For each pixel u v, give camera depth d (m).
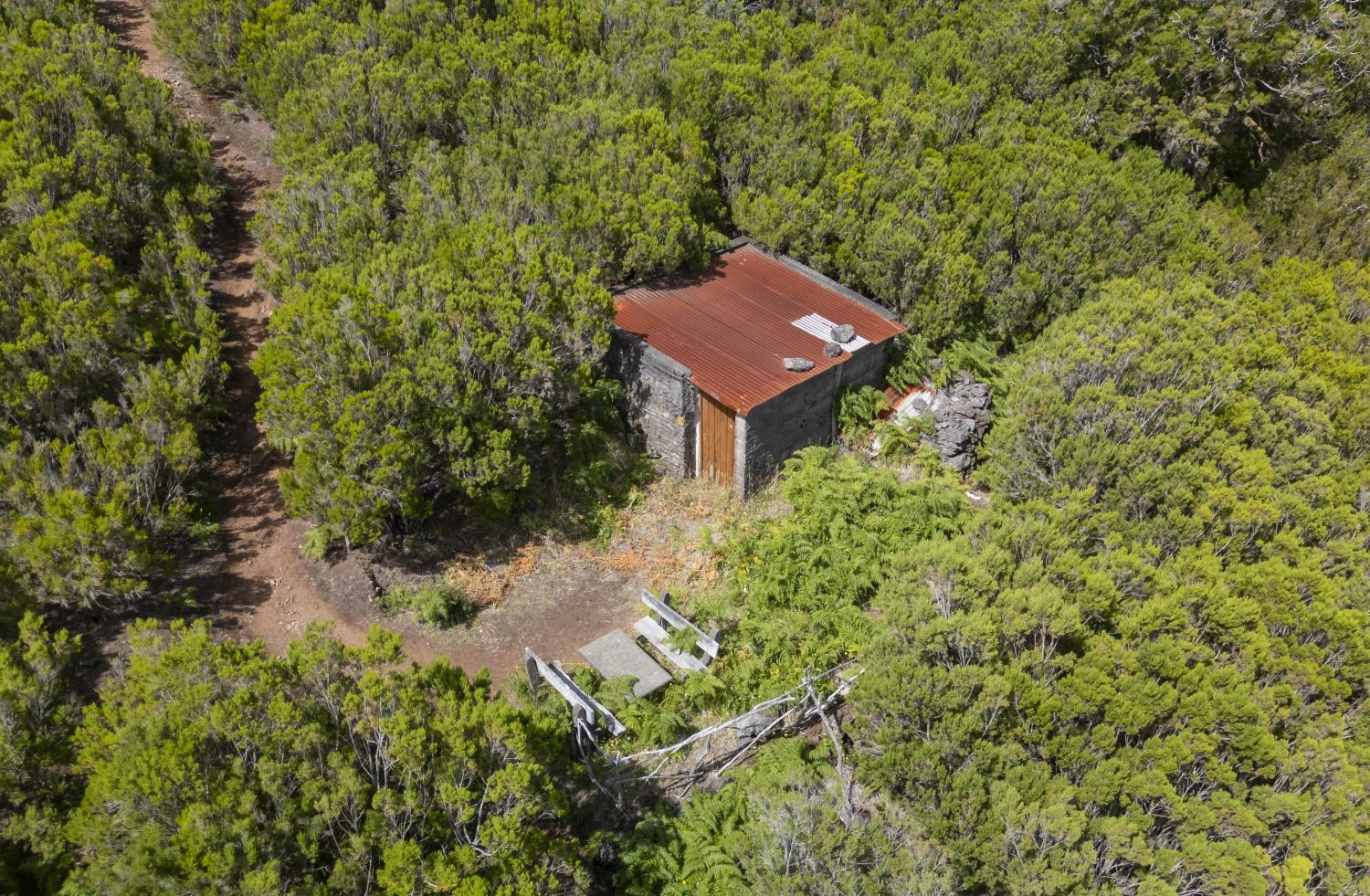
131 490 15.09
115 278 18.52
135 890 9.20
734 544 18.03
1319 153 30.42
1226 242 26.14
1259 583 15.53
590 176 22.50
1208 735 13.23
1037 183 25.22
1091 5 29.95
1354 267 25.81
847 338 20.53
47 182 19.59
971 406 21.48
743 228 24.52
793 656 15.87
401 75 24.16
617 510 18.86
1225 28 28.78
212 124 27.31
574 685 14.30
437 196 21.31
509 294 17.83
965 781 12.50
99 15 31.14
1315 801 12.82
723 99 26.06
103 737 10.70
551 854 11.19
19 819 11.08
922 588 14.93
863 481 18.58
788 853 11.79
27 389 15.73
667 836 12.88
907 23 33.84
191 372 17.02
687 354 19.78
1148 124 30.00
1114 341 20.55
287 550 16.80
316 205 20.47
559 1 30.11
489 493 16.72
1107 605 14.79
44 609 14.52
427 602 16.03
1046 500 18.05
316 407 15.45
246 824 9.55
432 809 10.69
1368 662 14.46
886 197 24.38
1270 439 18.98
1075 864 11.83
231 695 10.69
